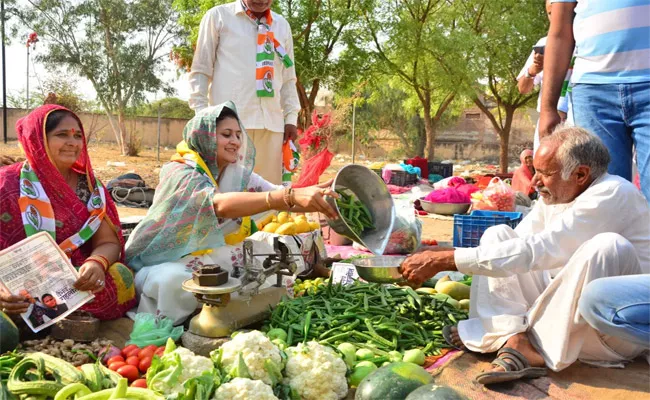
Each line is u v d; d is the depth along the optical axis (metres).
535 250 3.38
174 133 36.81
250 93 6.31
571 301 3.27
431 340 3.93
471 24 22.83
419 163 16.16
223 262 4.41
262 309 4.02
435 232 8.88
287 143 6.86
